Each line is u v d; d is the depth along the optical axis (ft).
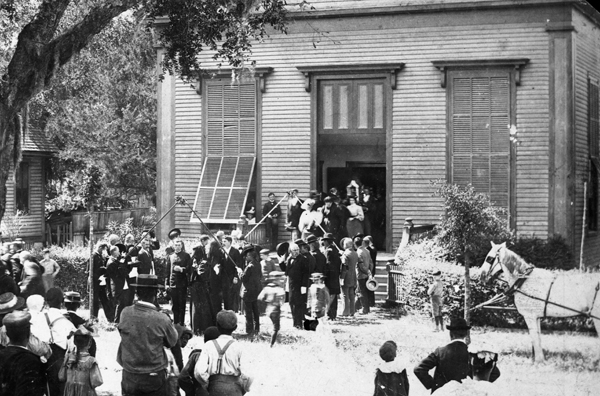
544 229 60.70
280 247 53.36
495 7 62.44
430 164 64.44
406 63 65.21
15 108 42.65
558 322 39.83
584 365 36.65
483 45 63.16
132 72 91.45
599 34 66.95
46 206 91.81
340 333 44.75
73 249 64.18
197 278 48.37
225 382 26.04
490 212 47.85
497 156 62.64
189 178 70.64
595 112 66.03
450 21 63.98
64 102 91.15
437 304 45.55
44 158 90.74
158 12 48.19
